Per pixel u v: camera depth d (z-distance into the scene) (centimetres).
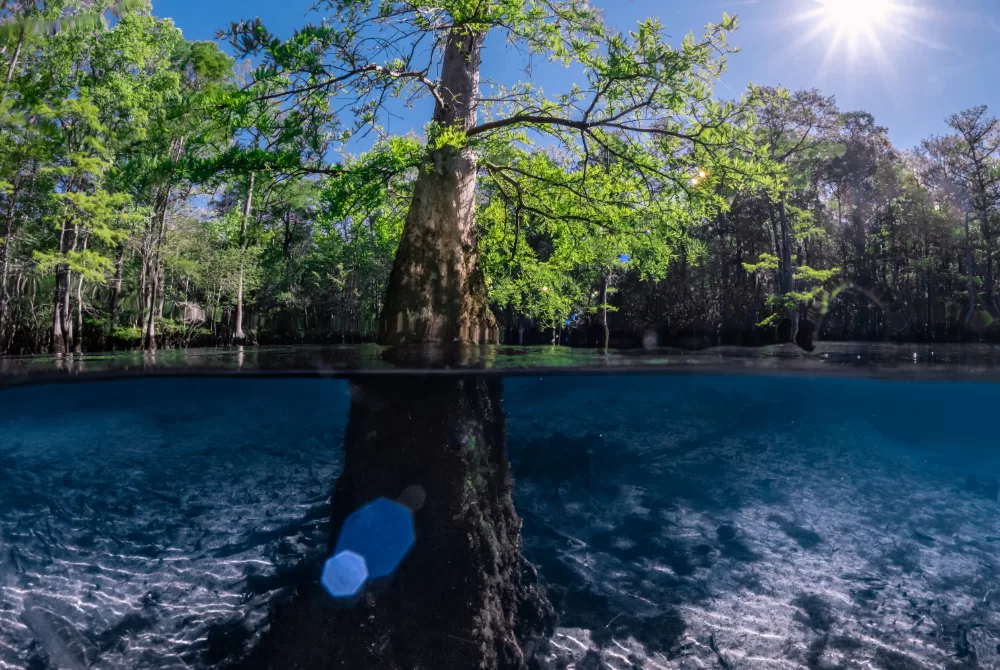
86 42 1873
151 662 443
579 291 1163
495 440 425
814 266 3553
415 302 600
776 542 734
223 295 3030
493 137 784
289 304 3450
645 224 891
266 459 1161
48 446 1167
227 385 756
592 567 629
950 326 2975
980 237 3712
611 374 690
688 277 3197
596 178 882
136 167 804
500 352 541
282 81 666
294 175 789
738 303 3219
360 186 738
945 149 3412
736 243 3297
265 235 1115
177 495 874
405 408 383
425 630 345
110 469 1033
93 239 2272
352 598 353
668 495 918
